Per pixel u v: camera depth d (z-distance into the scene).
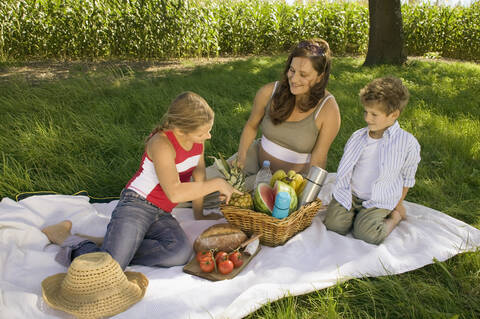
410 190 3.74
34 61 9.36
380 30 10.75
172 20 10.54
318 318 2.10
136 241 2.45
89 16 9.70
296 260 2.58
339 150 4.72
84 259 2.08
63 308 1.99
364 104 2.78
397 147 2.83
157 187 2.58
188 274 2.41
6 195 3.39
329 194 3.60
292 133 3.19
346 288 2.37
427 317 2.09
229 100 6.53
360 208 2.99
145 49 10.58
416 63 10.87
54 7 9.45
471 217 3.28
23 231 2.64
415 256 2.62
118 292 2.06
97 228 2.97
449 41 14.90
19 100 5.55
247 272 2.44
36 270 2.38
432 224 3.06
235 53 13.27
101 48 10.10
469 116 6.07
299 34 13.96
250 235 2.77
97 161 4.09
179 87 6.97
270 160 3.38
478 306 2.20
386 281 2.36
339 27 14.27
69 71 8.36
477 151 4.55
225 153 4.54
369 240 2.84
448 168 4.16
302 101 3.07
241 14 12.91
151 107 5.81
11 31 9.05
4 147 4.14
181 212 3.27
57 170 3.93
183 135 2.40
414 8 15.09
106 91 6.39
